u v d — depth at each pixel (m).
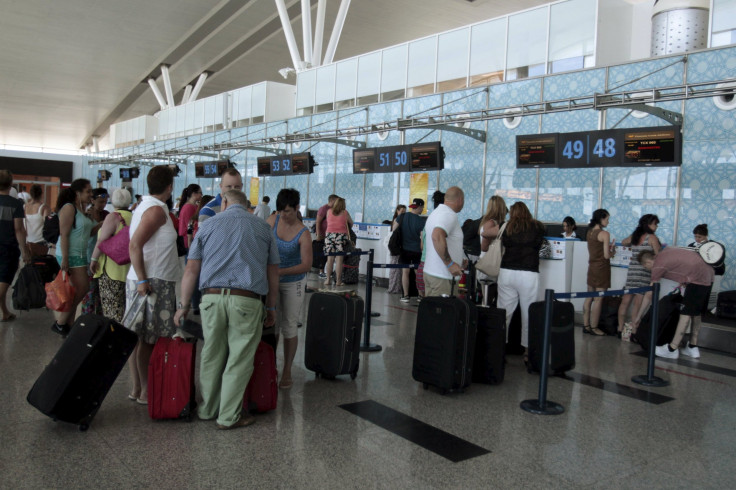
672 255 6.02
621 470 3.20
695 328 6.34
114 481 2.77
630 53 10.02
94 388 3.40
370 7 21.02
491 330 4.78
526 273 5.48
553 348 5.05
